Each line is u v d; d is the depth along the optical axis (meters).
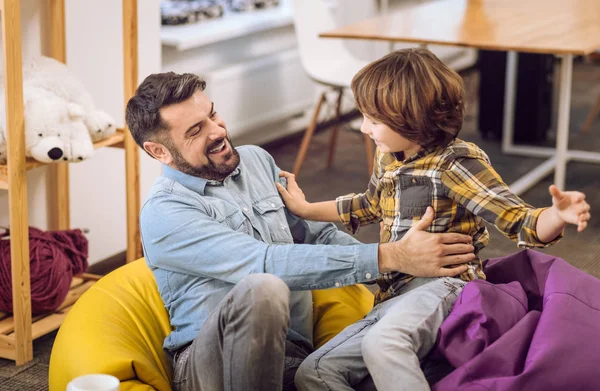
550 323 1.69
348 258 1.80
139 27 3.37
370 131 1.85
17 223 2.46
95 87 3.23
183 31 4.27
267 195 2.08
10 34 2.33
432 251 1.77
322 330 2.18
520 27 3.66
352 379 1.82
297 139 5.13
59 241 2.82
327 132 5.29
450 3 4.38
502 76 4.92
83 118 2.63
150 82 1.92
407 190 1.85
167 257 1.89
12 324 2.63
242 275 1.83
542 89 4.88
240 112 4.58
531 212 1.66
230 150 1.96
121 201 3.46
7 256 2.63
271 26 4.70
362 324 1.88
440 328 1.73
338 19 5.24
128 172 2.90
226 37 4.36
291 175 2.20
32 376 2.49
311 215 2.11
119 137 2.84
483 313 1.71
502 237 3.59
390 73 1.78
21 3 2.85
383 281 1.94
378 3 5.73
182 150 1.91
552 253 3.40
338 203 2.09
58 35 2.97
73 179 3.20
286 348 1.99
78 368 1.82
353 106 5.58
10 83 2.36
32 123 2.46
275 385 1.69
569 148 4.86
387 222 1.91
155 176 3.56
